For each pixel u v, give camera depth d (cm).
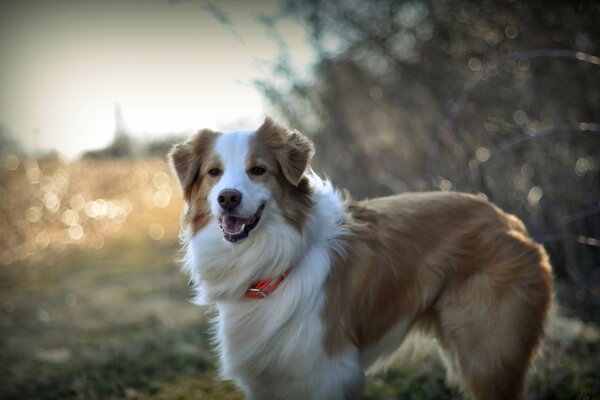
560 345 424
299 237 300
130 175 1227
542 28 563
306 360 292
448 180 561
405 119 642
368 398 384
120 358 465
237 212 285
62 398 413
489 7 588
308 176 325
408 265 311
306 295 294
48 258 841
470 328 307
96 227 1002
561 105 550
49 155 1123
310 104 649
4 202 952
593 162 526
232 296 308
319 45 635
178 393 403
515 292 308
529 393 370
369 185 616
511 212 533
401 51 657
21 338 527
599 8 538
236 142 308
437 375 405
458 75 613
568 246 497
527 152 539
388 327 316
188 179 318
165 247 877
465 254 312
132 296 639
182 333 513
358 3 645
